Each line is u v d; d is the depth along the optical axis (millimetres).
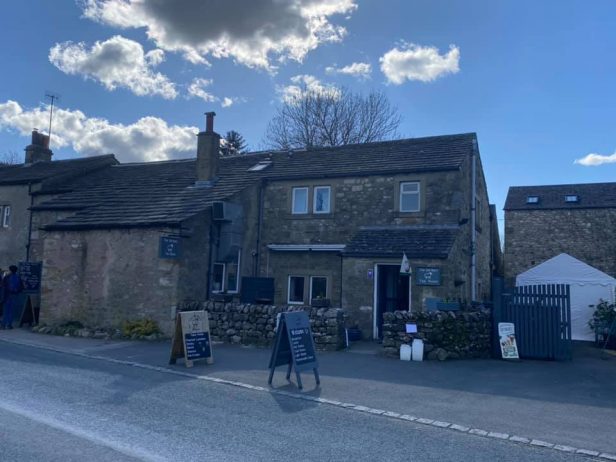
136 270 16391
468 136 19250
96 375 10000
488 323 13758
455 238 16188
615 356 14766
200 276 16719
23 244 24312
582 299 19938
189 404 7973
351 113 40500
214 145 20469
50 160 30656
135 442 6043
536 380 10562
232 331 14680
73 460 5379
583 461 6000
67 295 17438
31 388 8664
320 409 7949
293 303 18953
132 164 26828
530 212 30109
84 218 18203
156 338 15219
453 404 8438
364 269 16266
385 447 6238
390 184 17984
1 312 19188
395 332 12820
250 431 6668
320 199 19250
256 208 19703
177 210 17234
